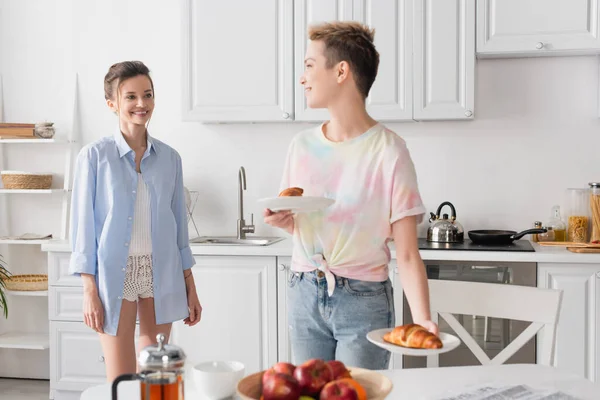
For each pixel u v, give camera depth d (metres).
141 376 1.17
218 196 4.19
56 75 4.29
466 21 3.59
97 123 4.28
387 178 1.89
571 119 3.88
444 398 1.52
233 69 3.76
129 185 2.72
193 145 4.20
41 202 4.34
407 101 3.64
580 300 3.32
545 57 3.87
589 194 3.82
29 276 4.23
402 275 1.90
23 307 4.40
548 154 3.91
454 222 3.76
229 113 3.78
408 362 3.42
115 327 2.69
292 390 1.17
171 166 2.85
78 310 3.80
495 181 3.96
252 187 4.16
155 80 4.21
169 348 1.19
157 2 4.19
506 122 3.93
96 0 4.24
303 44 3.70
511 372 1.73
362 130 1.94
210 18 3.76
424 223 4.00
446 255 3.39
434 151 3.99
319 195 1.94
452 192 3.99
